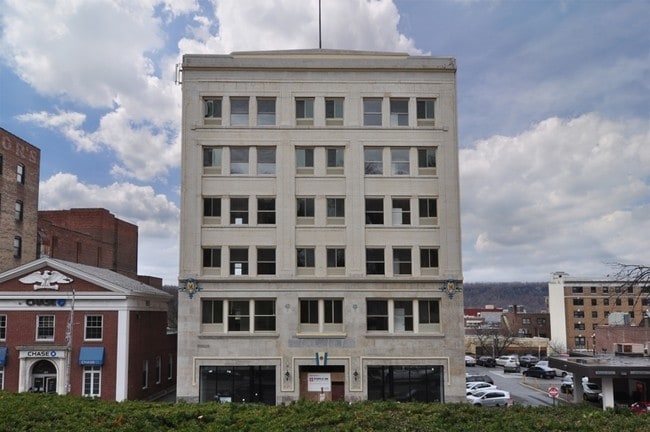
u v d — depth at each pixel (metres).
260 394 42.69
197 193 44.34
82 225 79.19
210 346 42.88
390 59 45.94
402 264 44.47
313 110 45.50
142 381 48.84
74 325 45.12
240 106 45.59
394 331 43.44
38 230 68.81
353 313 43.28
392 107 45.81
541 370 75.75
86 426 16.11
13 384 44.41
